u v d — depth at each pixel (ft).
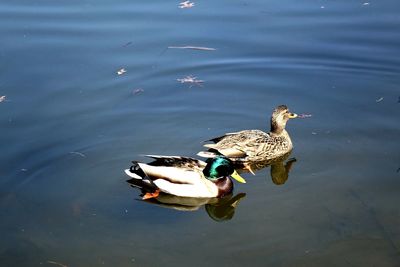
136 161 39.47
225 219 35.04
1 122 44.78
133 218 35.35
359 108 46.60
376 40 54.49
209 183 38.29
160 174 38.06
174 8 61.82
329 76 51.03
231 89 49.96
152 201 37.45
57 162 40.63
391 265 30.07
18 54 53.26
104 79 50.55
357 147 41.65
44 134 43.65
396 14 58.49
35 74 50.78
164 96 49.01
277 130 43.47
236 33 56.59
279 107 43.45
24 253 31.94
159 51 54.24
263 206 36.04
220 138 42.88
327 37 55.47
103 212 35.81
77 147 42.39
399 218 33.86
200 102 48.21
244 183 39.40
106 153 41.88
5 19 58.90
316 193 36.91
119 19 59.31
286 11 60.49
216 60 53.11
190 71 51.80
